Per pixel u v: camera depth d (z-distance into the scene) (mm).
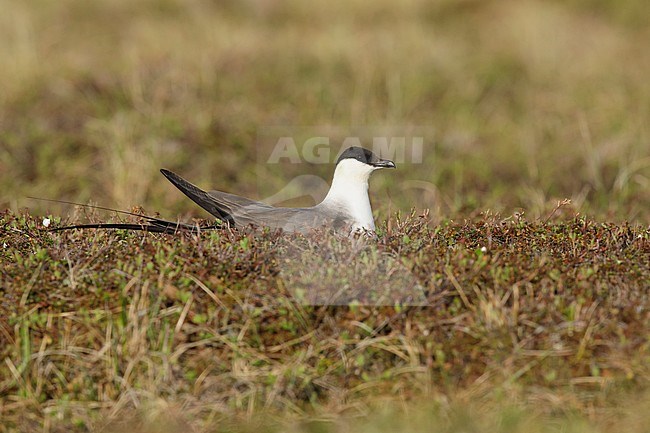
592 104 21219
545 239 10406
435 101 21562
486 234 10539
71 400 8328
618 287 9086
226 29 24750
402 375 8508
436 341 8641
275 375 8383
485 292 8969
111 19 25953
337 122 19891
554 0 29000
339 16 26734
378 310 8820
